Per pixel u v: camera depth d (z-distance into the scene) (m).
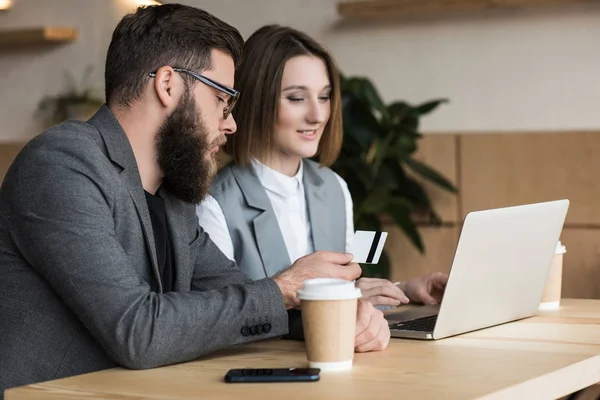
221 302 1.64
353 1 4.52
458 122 4.41
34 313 1.71
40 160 1.69
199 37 1.89
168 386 1.40
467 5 4.21
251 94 2.51
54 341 1.71
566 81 4.13
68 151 1.70
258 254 2.42
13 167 1.73
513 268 1.94
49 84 5.65
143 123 1.87
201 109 1.89
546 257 2.05
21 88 5.76
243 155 2.51
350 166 4.16
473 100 4.36
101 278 1.60
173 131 1.87
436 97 4.45
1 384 1.68
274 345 1.82
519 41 4.23
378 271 4.30
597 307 2.27
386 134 4.24
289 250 2.51
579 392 1.78
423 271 4.48
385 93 4.58
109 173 1.73
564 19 4.12
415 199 4.38
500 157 4.27
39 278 1.72
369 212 4.23
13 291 1.72
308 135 2.53
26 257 1.71
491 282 1.89
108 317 1.58
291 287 1.74
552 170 4.15
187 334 1.59
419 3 4.31
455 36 4.38
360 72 4.63
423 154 4.44
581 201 4.09
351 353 1.51
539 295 2.09
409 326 1.91
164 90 1.86
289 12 4.79
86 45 5.50
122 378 1.48
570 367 1.51
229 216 2.42
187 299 1.63
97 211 1.66
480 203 4.32
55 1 5.60
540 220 1.97
